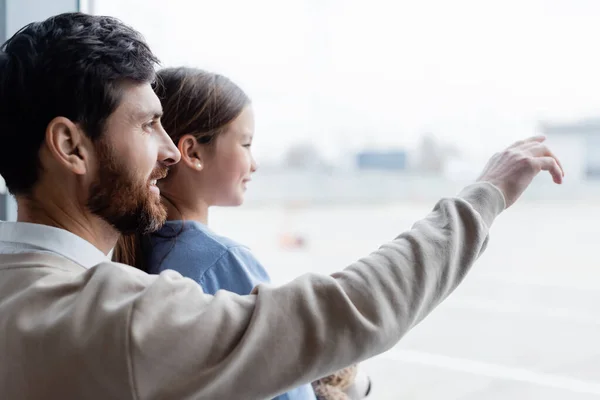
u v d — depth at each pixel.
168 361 0.38
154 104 0.47
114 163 0.45
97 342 0.39
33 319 0.41
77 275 0.44
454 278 0.47
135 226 0.48
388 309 0.43
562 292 3.51
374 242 6.14
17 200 0.49
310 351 0.41
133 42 0.46
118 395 0.38
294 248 6.03
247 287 0.61
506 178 0.55
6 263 0.45
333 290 0.42
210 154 0.66
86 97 0.43
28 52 0.43
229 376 0.39
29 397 0.40
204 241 0.63
